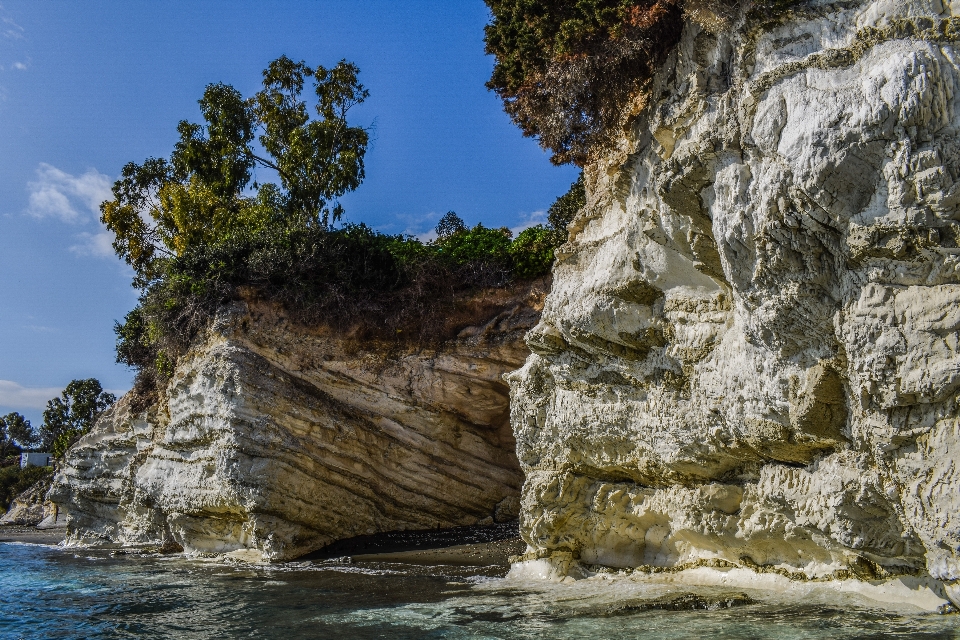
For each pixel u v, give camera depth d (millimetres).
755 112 7547
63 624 11297
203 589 14008
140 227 28766
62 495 26750
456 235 22000
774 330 7809
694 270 9523
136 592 14055
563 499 12359
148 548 21766
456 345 19547
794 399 7812
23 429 86250
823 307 7359
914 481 6699
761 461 9219
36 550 24703
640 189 10188
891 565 8039
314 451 18375
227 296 20531
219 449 18500
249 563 17609
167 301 21922
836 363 7418
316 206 25234
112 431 25609
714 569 10547
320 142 24906
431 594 11812
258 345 19688
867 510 7605
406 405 19453
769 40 7973
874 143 6594
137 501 22109
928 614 7465
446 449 19578
